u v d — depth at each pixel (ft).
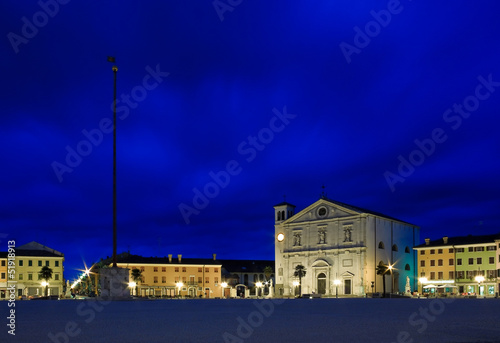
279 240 400.67
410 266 381.81
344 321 43.52
